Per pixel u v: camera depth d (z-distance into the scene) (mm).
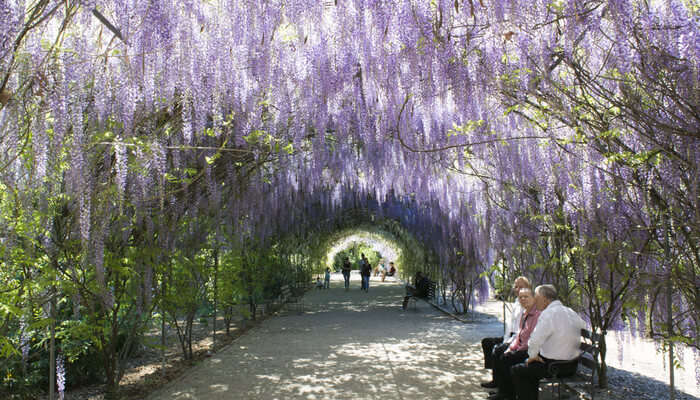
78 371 5016
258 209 8023
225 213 6809
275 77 4152
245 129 4551
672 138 2797
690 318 3502
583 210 4070
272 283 11414
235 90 4203
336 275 35688
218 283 7125
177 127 4590
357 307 13250
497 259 6543
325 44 3979
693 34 2533
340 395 4590
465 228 8570
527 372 3779
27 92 2922
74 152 3168
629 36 2652
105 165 3867
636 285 3902
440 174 7324
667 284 3416
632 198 3551
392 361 6148
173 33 3674
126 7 3391
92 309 4195
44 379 4656
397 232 20125
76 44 3111
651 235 3525
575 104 3221
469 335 8312
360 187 9781
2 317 3840
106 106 3637
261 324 9820
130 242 4746
